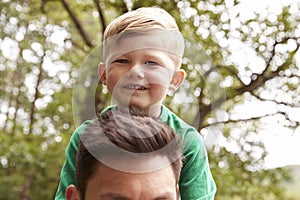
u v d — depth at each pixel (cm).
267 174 770
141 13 126
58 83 770
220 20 699
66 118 761
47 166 709
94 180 107
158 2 711
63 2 772
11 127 774
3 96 791
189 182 141
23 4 766
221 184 718
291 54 739
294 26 754
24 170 701
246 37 712
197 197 141
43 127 761
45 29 773
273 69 736
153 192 105
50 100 765
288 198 783
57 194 156
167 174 107
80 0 790
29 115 788
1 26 758
